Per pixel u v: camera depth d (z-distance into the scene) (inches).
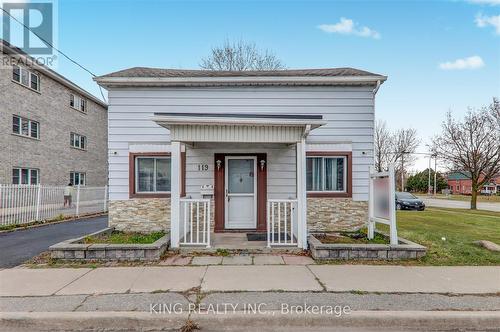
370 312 150.0
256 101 343.3
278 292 173.6
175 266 222.2
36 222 458.0
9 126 617.9
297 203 277.9
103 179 983.6
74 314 146.9
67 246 234.4
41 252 271.6
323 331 143.5
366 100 343.9
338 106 343.0
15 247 292.0
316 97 343.3
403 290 177.8
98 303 159.2
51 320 145.3
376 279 195.9
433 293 173.8
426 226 434.6
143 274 204.4
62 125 786.8
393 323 146.9
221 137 264.5
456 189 2628.0
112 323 145.6
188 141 265.4
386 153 1530.5
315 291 175.5
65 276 201.2
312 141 342.3
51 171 742.5
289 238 301.4
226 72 369.7
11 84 623.5
